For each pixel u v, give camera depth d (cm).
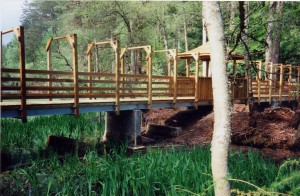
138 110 1062
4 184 591
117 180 559
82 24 2288
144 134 1250
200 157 690
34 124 1152
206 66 1400
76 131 1121
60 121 1198
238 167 619
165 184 553
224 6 1494
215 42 295
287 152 884
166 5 2130
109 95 945
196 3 2248
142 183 534
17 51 3058
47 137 1014
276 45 1532
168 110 1488
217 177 296
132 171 554
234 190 279
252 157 680
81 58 2370
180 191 485
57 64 2302
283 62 1959
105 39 2209
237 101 1430
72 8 2334
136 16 2000
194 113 1384
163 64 2580
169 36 2870
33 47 2855
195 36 2933
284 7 1028
